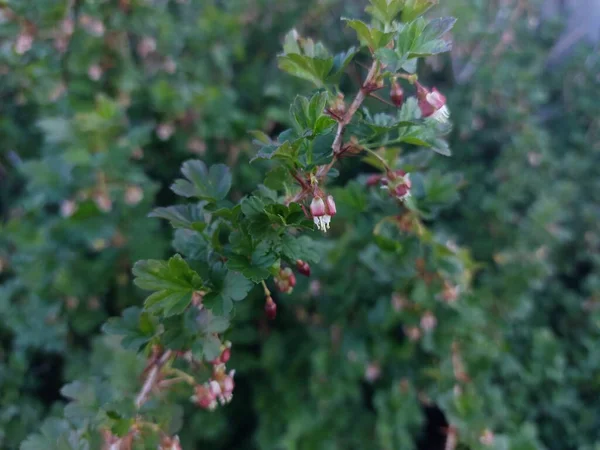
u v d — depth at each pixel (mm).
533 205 400
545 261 394
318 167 142
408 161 221
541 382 359
